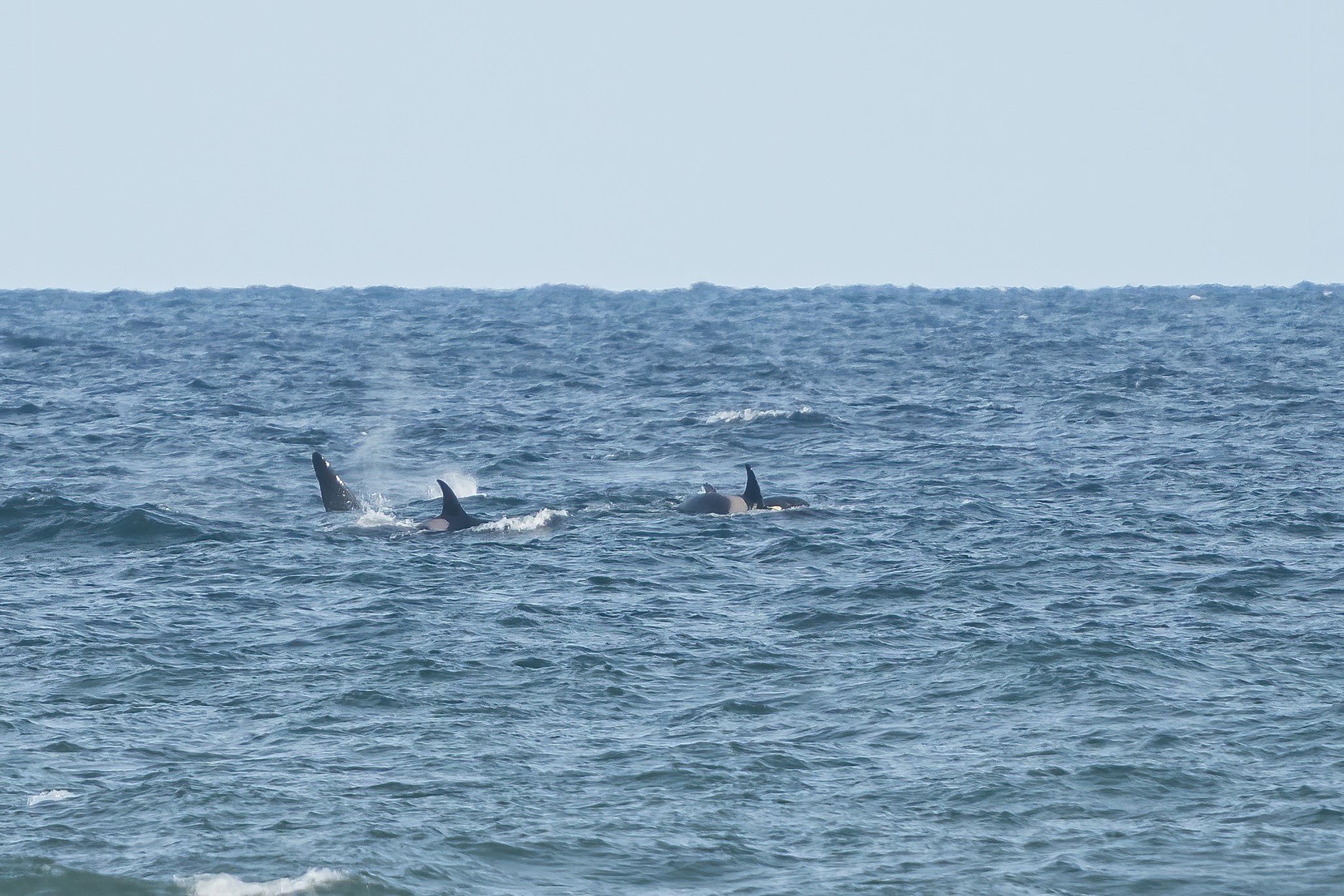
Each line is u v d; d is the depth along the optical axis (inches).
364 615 4266.7
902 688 3575.3
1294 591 4542.3
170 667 3752.5
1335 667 3708.2
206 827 2731.3
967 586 4591.5
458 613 4293.8
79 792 2903.5
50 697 3506.4
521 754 3137.3
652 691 3577.8
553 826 2768.2
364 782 2970.0
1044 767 3041.3
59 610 4350.4
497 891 2518.5
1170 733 3223.4
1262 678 3622.0
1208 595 4466.0
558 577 4768.7
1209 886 2518.5
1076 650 3796.8
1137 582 4660.4
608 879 2571.4
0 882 2508.6
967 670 3693.4
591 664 3762.3
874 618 4224.9
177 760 3097.9
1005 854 2655.0
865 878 2564.0
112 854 2628.0
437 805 2854.3
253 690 3570.4
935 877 2566.4
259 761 3088.1
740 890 2529.5
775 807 2866.6
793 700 3501.5
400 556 5088.6
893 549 5187.0
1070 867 2596.0
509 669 3727.9
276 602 4443.9
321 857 2610.7
